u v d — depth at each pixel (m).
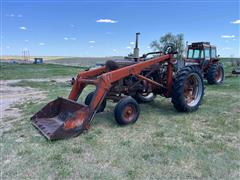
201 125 4.63
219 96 7.42
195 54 10.98
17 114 5.67
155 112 5.57
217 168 3.00
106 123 4.76
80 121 4.09
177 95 5.29
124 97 4.84
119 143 3.78
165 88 5.68
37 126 4.44
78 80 4.93
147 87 5.57
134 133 4.22
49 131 4.11
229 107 5.94
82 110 4.11
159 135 4.12
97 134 4.16
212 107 5.96
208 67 10.66
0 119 5.25
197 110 5.68
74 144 3.73
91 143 3.77
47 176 2.86
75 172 2.94
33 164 3.13
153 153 3.42
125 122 4.60
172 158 3.27
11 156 3.36
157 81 5.76
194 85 5.73
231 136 4.05
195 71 5.54
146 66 5.08
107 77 4.43
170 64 5.57
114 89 4.95
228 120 4.90
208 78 10.62
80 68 28.23
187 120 4.94
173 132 4.27
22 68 27.41
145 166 3.06
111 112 5.54
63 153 3.43
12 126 4.70
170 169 2.99
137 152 3.45
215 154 3.38
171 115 5.32
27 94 8.84
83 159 3.26
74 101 4.59
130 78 5.14
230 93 7.98
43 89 10.16
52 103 4.86
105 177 2.82
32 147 3.64
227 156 3.31
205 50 10.73
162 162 3.16
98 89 4.34
